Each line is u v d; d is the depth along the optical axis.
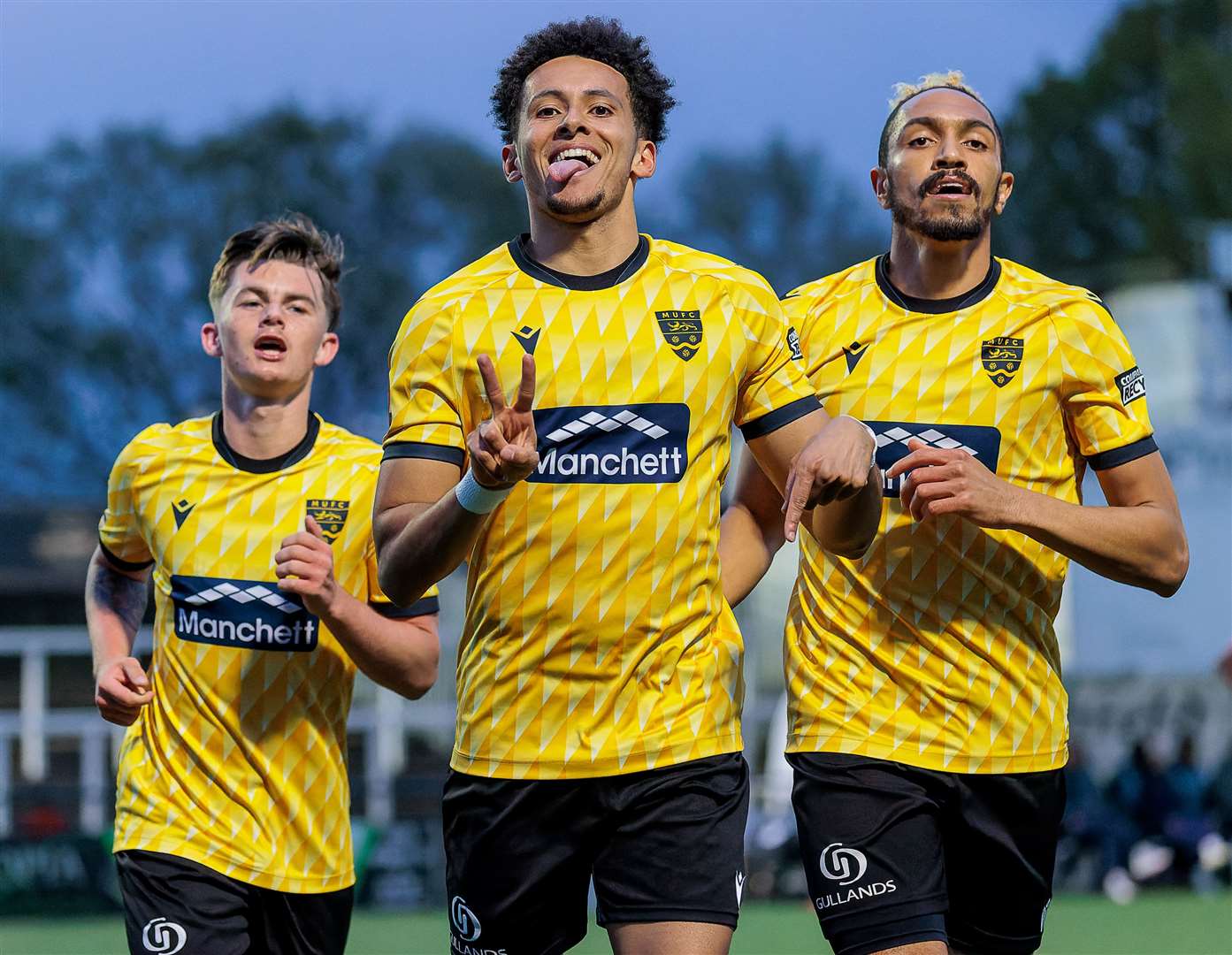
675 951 8.34
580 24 8.88
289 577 9.76
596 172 8.52
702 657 8.62
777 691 41.47
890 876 9.59
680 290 8.64
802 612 10.11
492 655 8.58
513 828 8.61
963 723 9.77
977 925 10.27
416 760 46.53
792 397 8.89
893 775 9.73
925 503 9.11
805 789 9.89
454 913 8.94
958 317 9.98
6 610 51.91
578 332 8.51
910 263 10.07
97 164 96.38
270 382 10.92
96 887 30.14
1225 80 95.38
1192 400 47.16
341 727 10.80
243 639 10.59
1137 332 48.53
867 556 9.81
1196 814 33.38
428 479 8.56
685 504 8.49
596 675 8.47
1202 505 38.94
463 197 99.19
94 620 11.38
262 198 96.38
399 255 97.62
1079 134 103.50
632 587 8.44
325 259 11.40
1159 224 94.38
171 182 97.00
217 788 10.52
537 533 8.43
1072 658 39.88
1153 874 32.88
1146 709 39.38
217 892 10.34
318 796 10.62
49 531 53.12
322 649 10.62
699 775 8.49
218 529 10.82
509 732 8.56
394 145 99.81
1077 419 9.97
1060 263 103.25
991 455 9.87
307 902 10.56
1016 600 9.84
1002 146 10.05
